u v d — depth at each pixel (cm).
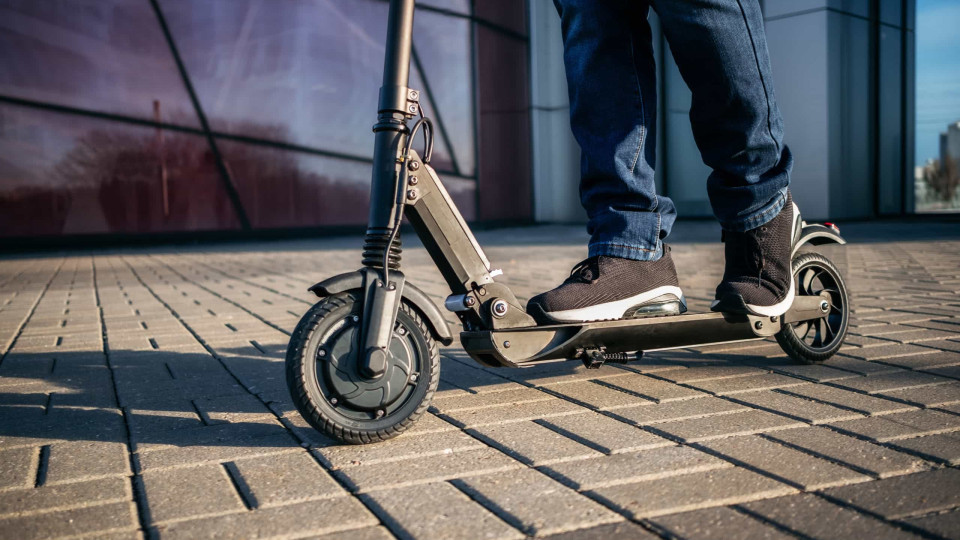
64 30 994
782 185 202
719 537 112
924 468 138
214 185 1117
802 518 118
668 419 174
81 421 186
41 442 169
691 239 912
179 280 571
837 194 1210
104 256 876
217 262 745
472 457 152
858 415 173
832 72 1189
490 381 221
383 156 160
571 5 196
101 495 136
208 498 133
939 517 117
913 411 175
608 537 113
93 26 1012
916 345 253
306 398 153
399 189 160
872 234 916
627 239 193
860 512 120
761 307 204
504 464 147
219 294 470
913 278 465
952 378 206
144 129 1059
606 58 194
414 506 127
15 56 963
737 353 250
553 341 181
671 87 1383
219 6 1102
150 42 1055
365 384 156
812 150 1205
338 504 129
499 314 174
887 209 1296
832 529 113
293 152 1181
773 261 209
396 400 161
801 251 226
